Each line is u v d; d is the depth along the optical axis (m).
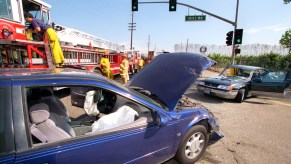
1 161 1.23
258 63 28.17
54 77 1.61
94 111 3.01
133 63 16.55
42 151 1.38
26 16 5.21
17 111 1.37
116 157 1.82
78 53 7.66
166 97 2.71
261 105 6.97
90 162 1.63
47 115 1.79
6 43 4.11
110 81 2.07
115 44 16.39
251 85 7.44
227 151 3.29
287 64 24.66
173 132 2.37
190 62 3.15
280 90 6.96
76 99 3.69
